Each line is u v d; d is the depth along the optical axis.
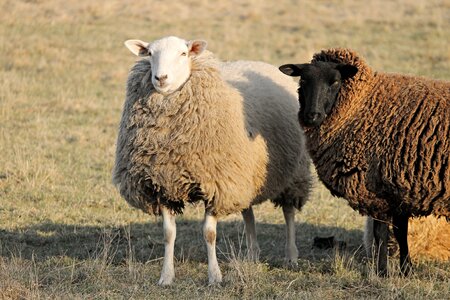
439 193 17.66
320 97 18.38
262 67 22.36
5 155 30.89
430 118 17.72
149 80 18.28
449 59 49.09
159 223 24.81
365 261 20.62
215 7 65.75
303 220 25.73
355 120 18.41
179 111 17.97
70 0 63.88
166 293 17.14
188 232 24.17
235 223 25.19
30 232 23.12
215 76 18.56
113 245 22.45
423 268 19.62
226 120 18.28
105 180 29.00
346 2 66.88
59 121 36.84
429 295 17.00
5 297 16.25
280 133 20.59
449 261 20.73
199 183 18.06
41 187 27.61
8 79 43.56
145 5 64.75
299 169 21.30
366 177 18.28
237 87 20.17
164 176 17.94
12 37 52.28
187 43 18.55
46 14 59.44
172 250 18.59
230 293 17.08
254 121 19.62
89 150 32.69
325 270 19.56
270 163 19.98
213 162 17.97
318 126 18.84
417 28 57.34
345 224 25.30
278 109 20.86
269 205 27.58
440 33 55.16
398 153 17.77
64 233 23.12
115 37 55.22
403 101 18.17
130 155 18.22
